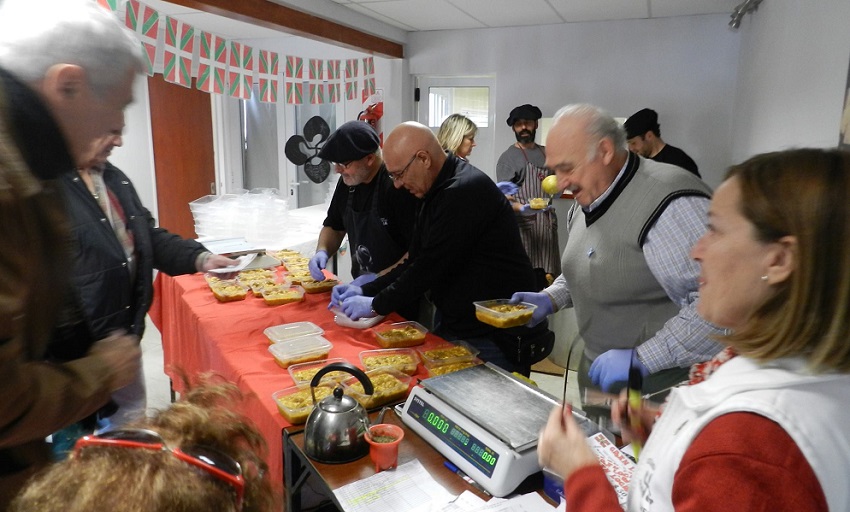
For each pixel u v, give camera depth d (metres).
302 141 5.32
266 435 1.51
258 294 2.60
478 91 5.47
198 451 0.64
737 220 0.63
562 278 2.10
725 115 4.54
